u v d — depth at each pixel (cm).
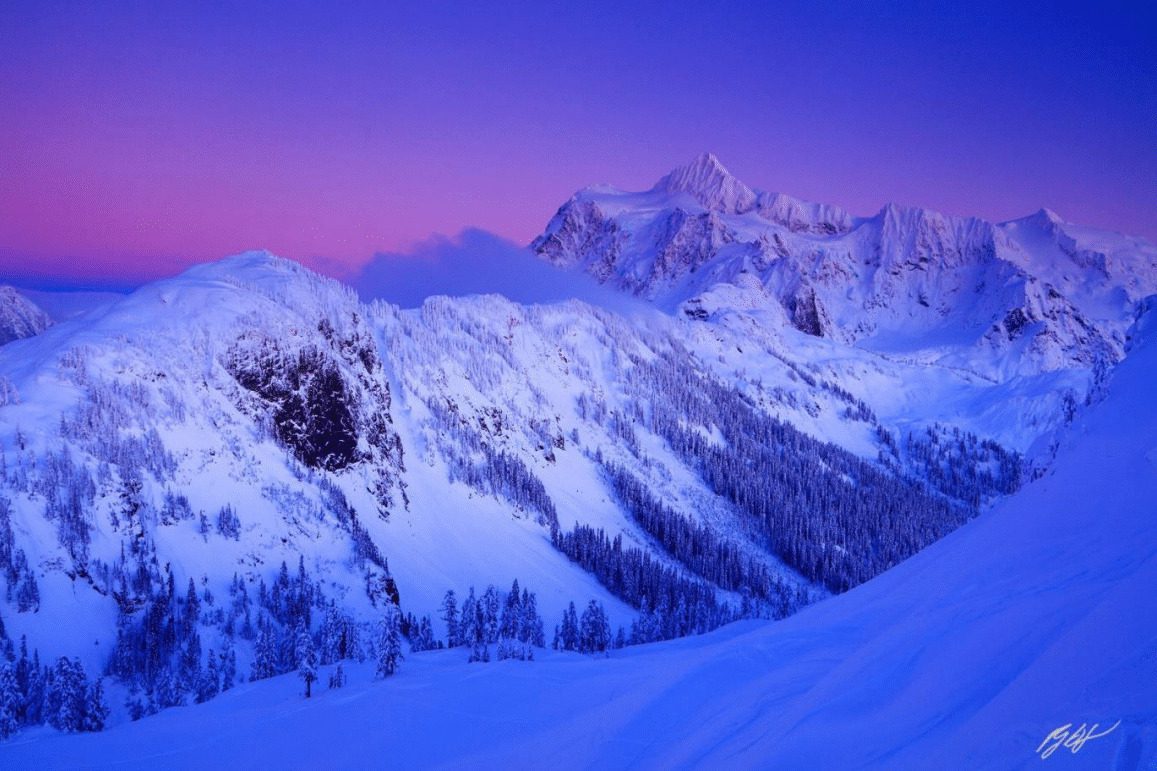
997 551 4256
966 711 2148
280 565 13050
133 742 7719
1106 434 4728
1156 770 1324
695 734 3559
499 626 13200
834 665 3778
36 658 9150
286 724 7562
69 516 11088
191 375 15488
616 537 19975
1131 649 1838
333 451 16812
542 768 4256
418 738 6500
